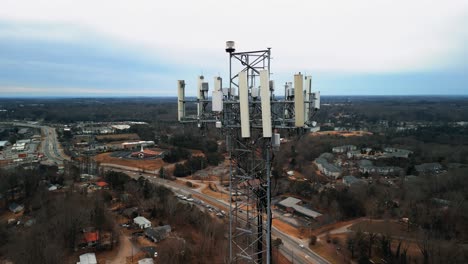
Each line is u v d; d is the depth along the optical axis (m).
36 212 62.81
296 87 15.41
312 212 70.19
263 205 19.27
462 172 83.19
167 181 98.06
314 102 19.50
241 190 22.86
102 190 77.12
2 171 77.19
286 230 63.28
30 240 46.12
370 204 70.06
